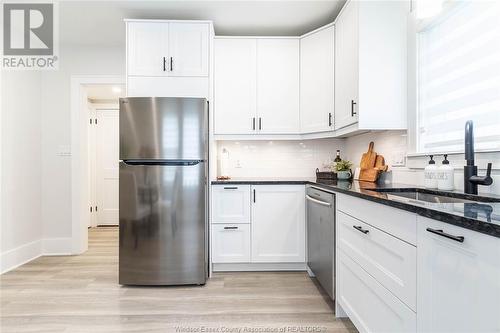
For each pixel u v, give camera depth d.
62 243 3.38
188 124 2.44
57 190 3.39
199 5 2.54
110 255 3.33
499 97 1.41
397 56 2.08
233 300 2.16
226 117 2.94
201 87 2.68
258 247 2.70
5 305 2.09
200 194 2.46
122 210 2.43
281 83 2.96
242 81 2.95
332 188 1.92
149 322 1.85
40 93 3.35
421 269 1.00
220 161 3.22
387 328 1.24
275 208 2.70
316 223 2.32
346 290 1.71
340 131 2.54
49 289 2.38
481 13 1.52
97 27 2.93
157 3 2.51
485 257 0.72
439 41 1.84
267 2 2.50
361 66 2.07
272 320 1.87
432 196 1.61
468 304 0.78
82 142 3.45
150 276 2.43
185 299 2.18
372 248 1.37
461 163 1.62
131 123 2.40
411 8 2.05
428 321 0.96
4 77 2.85
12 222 2.92
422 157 1.91
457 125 1.69
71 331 1.75
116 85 3.48
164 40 2.66
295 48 2.95
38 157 3.32
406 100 2.07
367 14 2.07
